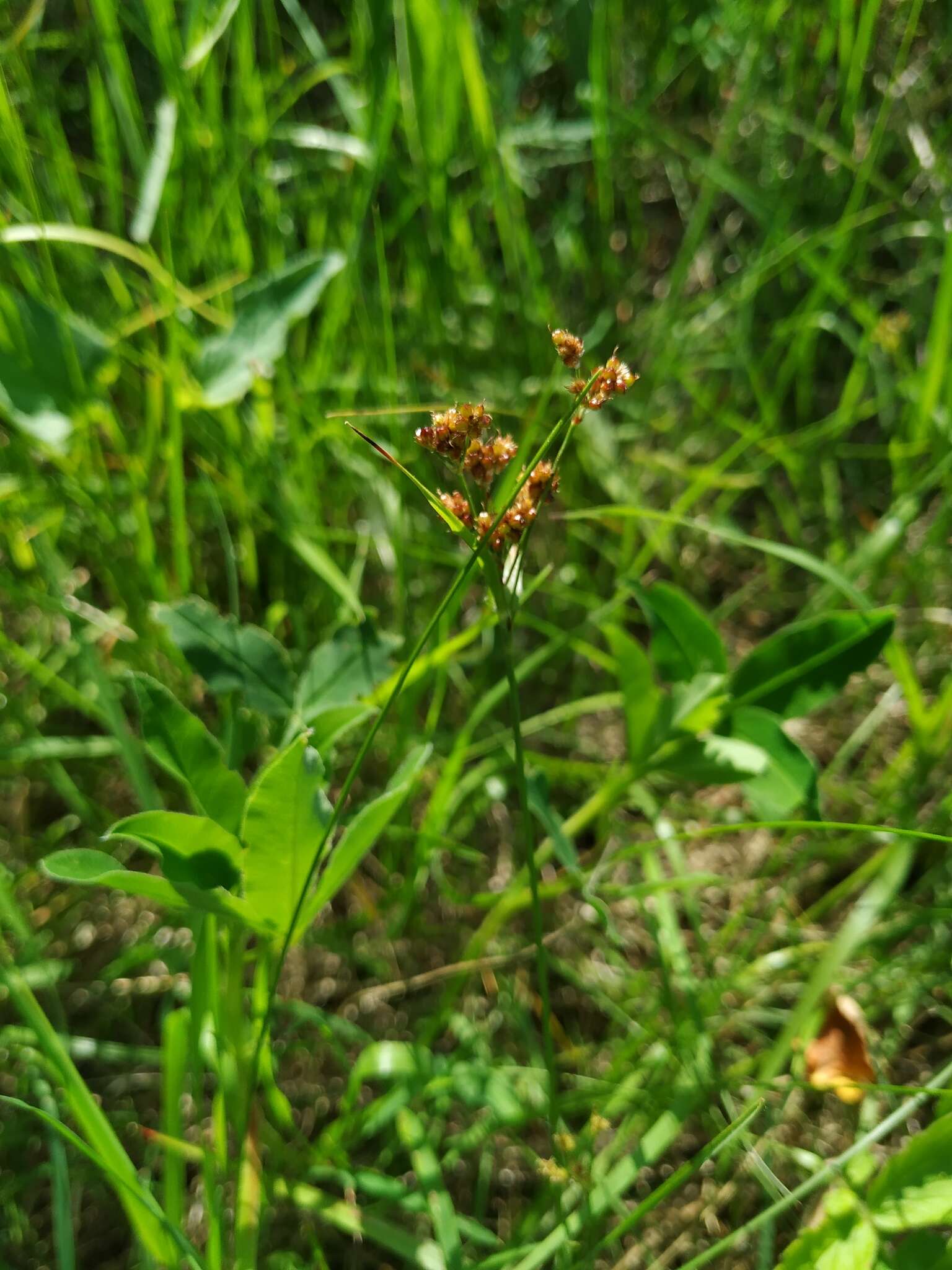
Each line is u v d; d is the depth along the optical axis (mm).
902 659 260
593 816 250
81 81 376
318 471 308
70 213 305
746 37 351
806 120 370
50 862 178
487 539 174
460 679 296
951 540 324
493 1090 221
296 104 384
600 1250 212
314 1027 259
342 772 289
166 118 277
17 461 287
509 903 256
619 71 374
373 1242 233
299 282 268
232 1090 216
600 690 318
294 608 291
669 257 389
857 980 250
